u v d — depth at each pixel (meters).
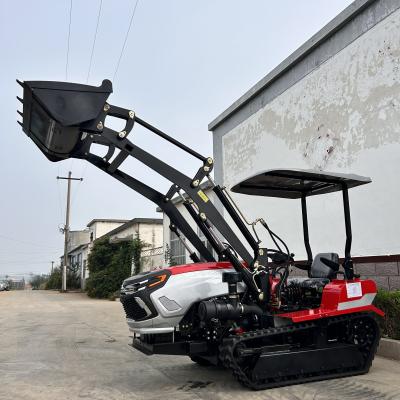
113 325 9.68
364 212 7.32
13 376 5.03
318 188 5.52
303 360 4.45
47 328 9.28
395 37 6.89
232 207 4.82
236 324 4.60
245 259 4.72
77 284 36.16
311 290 5.11
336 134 7.98
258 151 10.41
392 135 6.85
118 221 33.62
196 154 4.79
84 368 5.39
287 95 9.44
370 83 7.31
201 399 3.99
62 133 4.11
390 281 6.77
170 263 17.17
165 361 5.73
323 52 8.44
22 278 80.81
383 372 4.83
